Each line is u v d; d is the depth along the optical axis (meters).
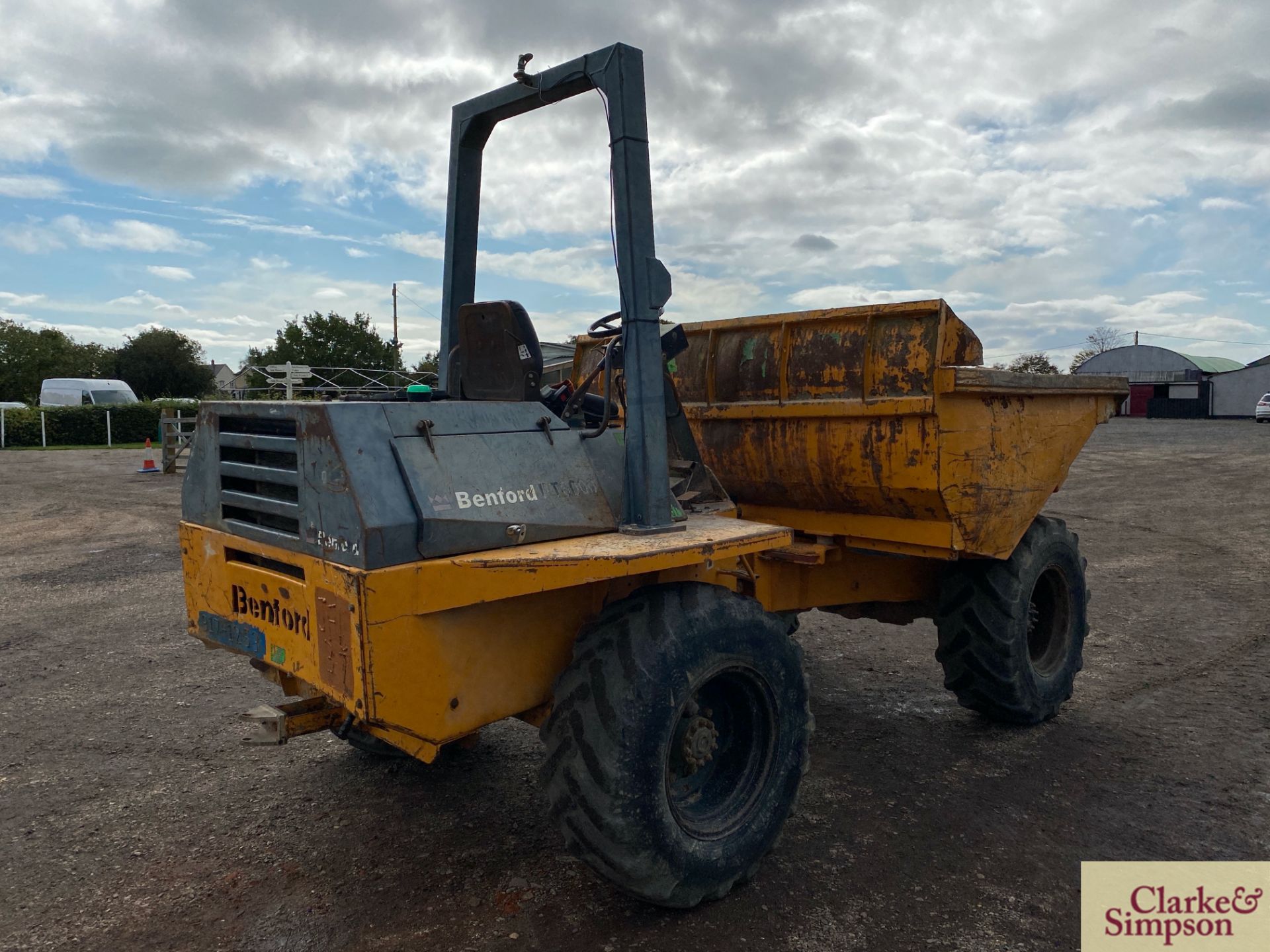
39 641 6.28
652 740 2.73
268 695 5.17
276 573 2.84
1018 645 4.41
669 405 3.49
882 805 3.77
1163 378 52.12
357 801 3.82
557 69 3.10
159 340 61.94
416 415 2.63
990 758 4.26
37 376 59.25
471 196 3.63
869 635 6.46
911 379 3.68
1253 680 5.34
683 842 2.86
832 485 4.04
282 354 42.09
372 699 2.40
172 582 8.27
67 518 12.30
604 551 2.66
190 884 3.18
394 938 2.85
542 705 2.98
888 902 3.06
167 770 4.14
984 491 3.85
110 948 2.82
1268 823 3.60
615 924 2.93
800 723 3.27
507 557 2.55
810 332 4.04
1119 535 10.45
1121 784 3.97
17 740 4.49
